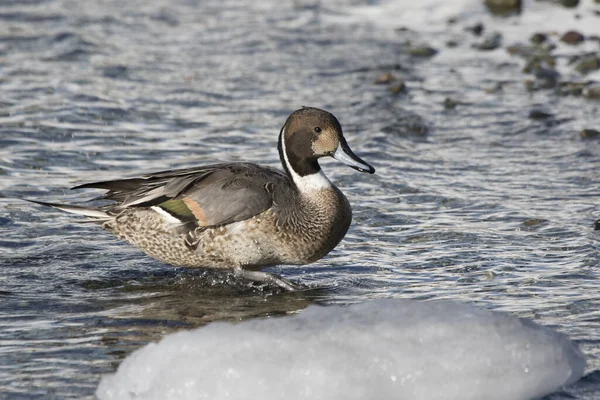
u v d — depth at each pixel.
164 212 11.05
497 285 10.73
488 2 27.00
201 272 11.50
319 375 7.70
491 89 20.11
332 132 11.27
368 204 13.84
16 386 8.26
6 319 9.88
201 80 20.42
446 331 8.12
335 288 10.90
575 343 8.76
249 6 27.34
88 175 15.02
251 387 7.66
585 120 18.17
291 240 11.04
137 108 18.42
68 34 23.12
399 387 7.71
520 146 16.86
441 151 16.59
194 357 8.01
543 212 13.35
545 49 22.89
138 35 23.88
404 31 24.81
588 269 11.12
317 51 22.92
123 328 9.66
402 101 19.34
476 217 13.24
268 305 10.42
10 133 16.70
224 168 11.26
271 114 18.42
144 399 7.78
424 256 11.80
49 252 11.95
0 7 25.78
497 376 7.86
